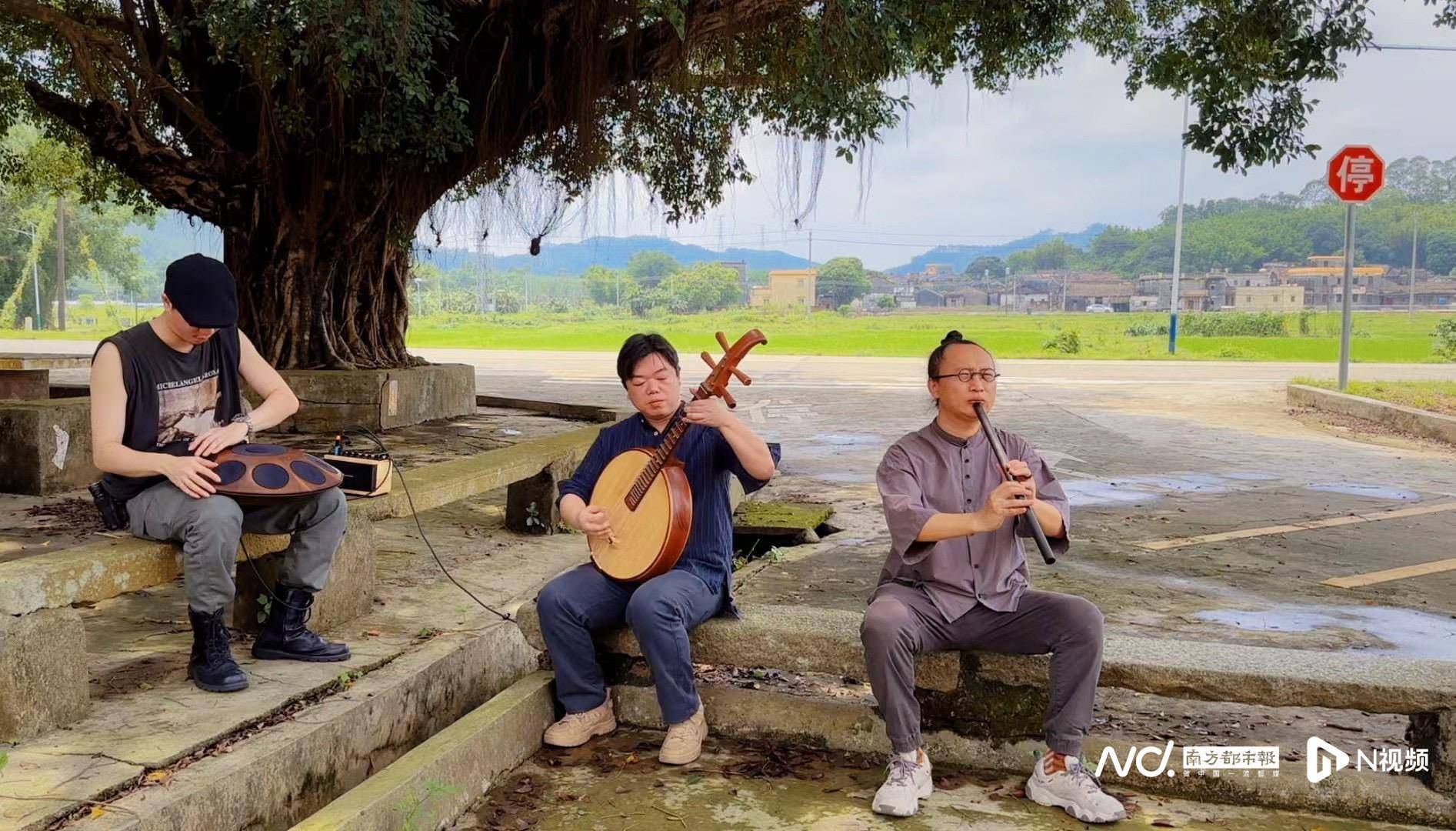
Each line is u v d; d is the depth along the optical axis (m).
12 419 6.82
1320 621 5.05
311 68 9.34
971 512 3.26
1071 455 11.34
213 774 2.80
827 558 6.51
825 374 25.22
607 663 3.77
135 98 10.66
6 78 13.34
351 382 10.47
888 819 3.00
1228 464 10.69
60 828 2.46
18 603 2.94
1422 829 2.97
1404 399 14.90
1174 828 2.96
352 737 3.36
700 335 58.62
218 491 3.35
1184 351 39.44
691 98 10.54
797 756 3.47
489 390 19.70
